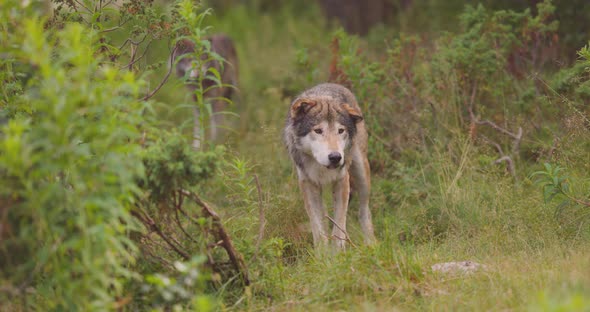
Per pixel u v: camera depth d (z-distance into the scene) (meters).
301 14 32.00
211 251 8.16
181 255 8.18
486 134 13.98
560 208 10.12
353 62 14.55
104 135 6.39
